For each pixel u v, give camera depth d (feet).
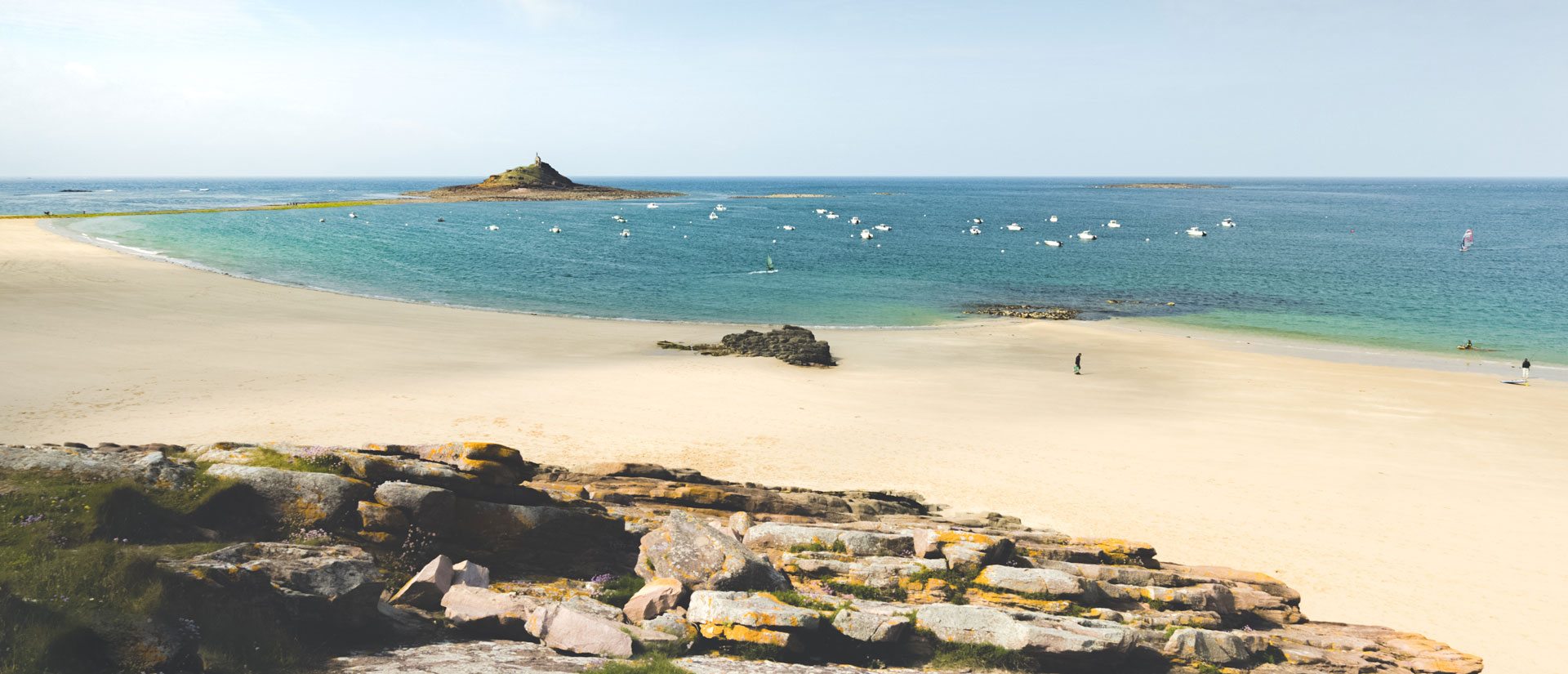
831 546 51.78
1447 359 159.74
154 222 403.75
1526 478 90.94
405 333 158.92
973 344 169.37
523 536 48.73
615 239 389.60
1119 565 56.39
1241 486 86.94
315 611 35.37
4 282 184.24
